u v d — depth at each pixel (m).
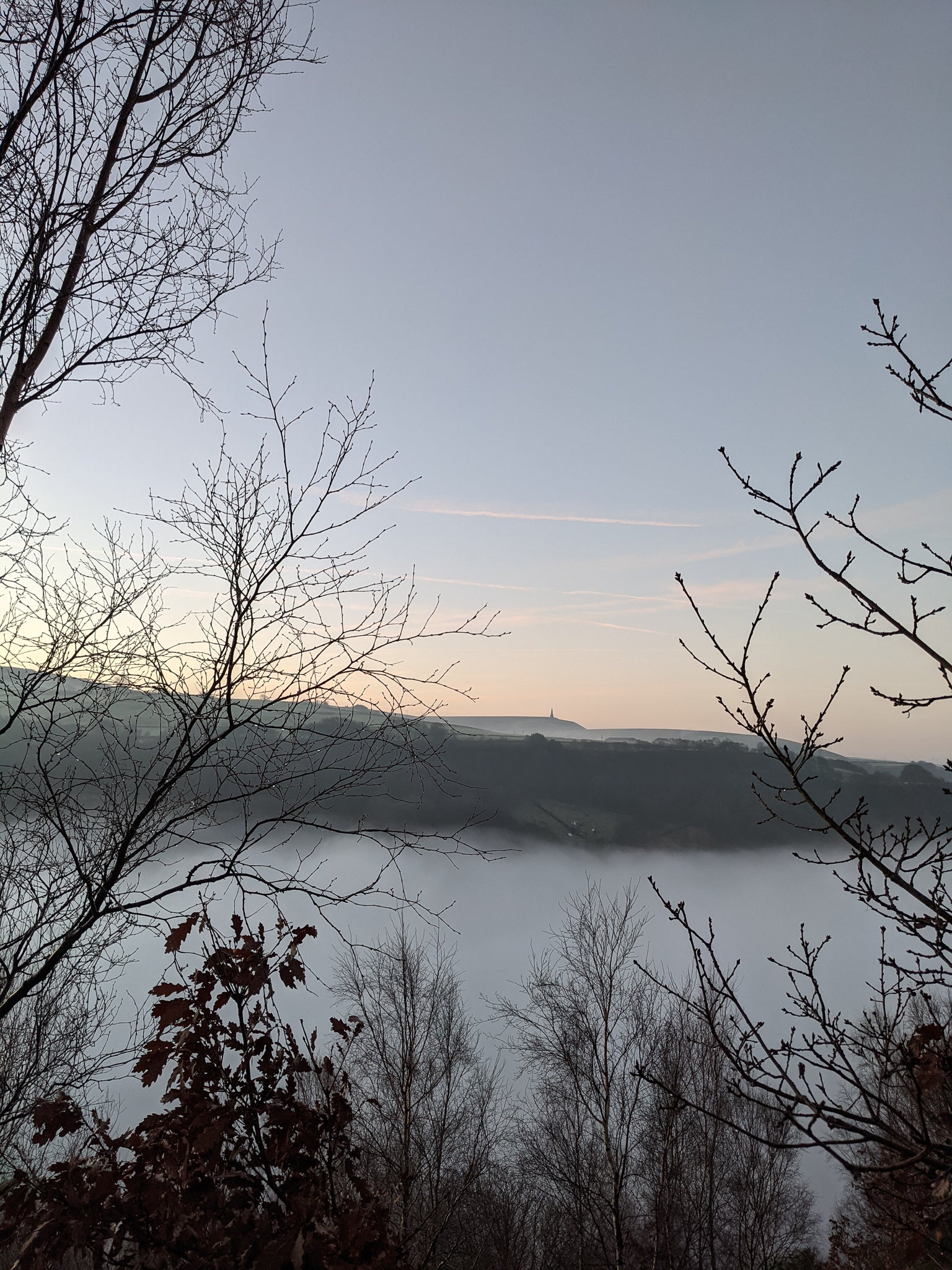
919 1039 2.52
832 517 2.59
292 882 3.57
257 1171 3.25
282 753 3.67
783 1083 2.58
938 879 2.58
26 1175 2.97
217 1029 3.29
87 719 3.83
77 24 3.66
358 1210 3.13
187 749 3.70
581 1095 15.00
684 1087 13.62
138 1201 2.93
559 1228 17.47
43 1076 5.41
